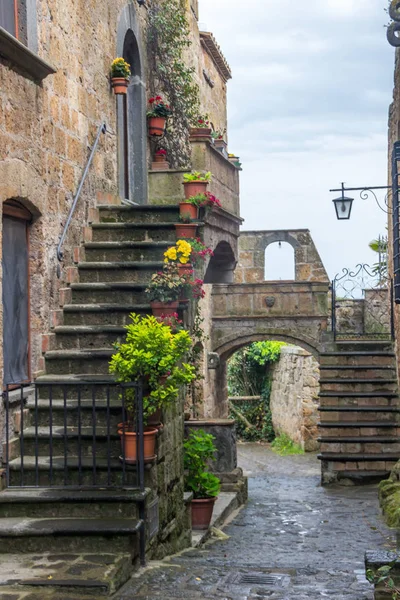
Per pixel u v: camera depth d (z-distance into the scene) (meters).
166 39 13.61
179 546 8.38
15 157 7.73
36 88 8.30
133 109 12.82
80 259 9.72
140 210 10.39
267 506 13.16
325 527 10.73
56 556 6.30
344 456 15.45
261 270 24.69
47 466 7.28
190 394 15.32
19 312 8.12
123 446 7.10
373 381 16.02
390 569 5.42
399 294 10.95
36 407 7.12
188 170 12.55
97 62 10.57
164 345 7.13
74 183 9.55
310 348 18.66
